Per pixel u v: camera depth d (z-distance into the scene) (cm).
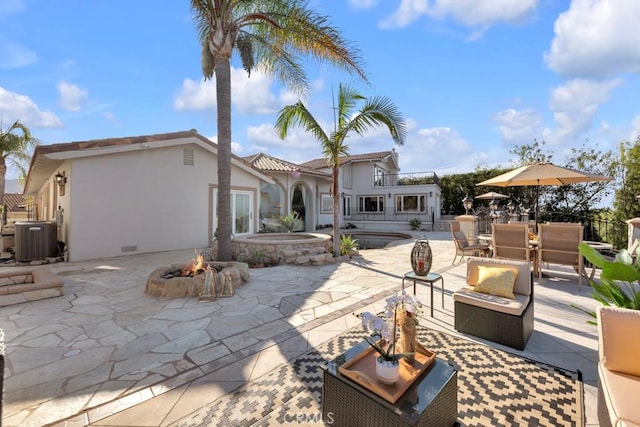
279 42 752
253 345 332
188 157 1087
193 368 285
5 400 236
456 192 2508
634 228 638
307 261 780
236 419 218
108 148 866
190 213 1088
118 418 218
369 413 179
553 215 1563
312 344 335
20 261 784
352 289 556
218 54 717
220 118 725
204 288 491
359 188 2473
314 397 242
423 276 439
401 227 2144
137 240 953
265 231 1495
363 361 213
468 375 275
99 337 351
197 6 699
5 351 317
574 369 283
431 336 357
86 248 851
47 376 271
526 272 368
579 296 504
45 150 769
